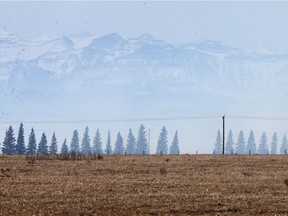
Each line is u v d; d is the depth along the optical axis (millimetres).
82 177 84375
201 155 151500
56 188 72625
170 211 59125
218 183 77750
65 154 131250
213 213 58438
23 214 56688
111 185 75438
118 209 59812
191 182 78688
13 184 76188
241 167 102688
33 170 95125
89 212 58156
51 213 57594
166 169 98000
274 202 63938
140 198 65625
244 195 67875
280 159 124812
